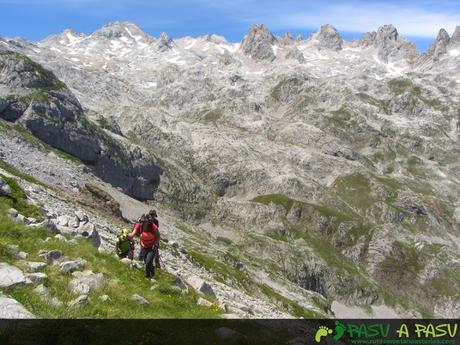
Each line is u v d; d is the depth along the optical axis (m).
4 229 21.69
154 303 21.64
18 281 16.88
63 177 134.00
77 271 20.48
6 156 118.31
